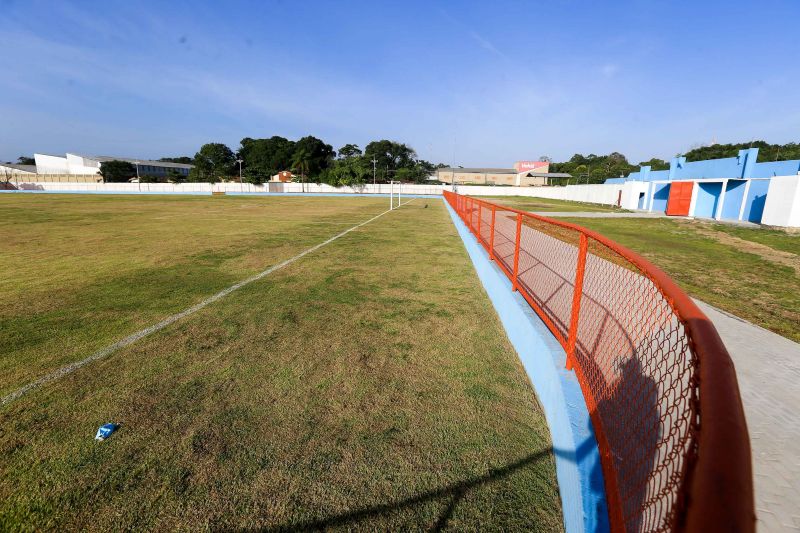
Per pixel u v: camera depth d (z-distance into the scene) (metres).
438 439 2.32
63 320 4.19
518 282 4.48
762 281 6.68
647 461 1.66
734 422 0.64
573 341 2.35
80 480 1.98
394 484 1.98
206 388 2.85
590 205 31.94
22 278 6.00
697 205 21.36
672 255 9.16
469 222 9.70
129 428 2.38
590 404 1.94
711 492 0.51
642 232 13.84
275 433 2.36
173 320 4.23
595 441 1.78
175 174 79.75
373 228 13.41
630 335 3.18
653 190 25.75
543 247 8.27
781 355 3.59
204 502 1.86
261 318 4.33
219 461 2.12
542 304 4.09
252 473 2.04
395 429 2.41
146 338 3.73
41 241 9.77
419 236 11.41
